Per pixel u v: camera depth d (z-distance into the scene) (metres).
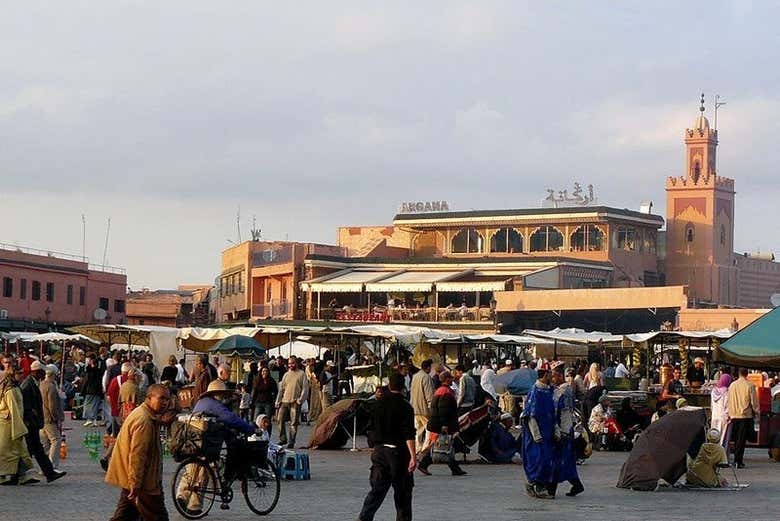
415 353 50.38
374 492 16.45
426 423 27.62
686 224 96.19
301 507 19.41
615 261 88.62
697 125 97.38
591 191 91.25
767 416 29.72
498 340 48.41
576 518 18.23
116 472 13.99
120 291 98.75
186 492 17.97
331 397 42.84
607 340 49.16
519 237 90.38
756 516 18.56
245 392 35.91
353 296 86.81
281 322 66.69
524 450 21.23
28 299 86.50
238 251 95.12
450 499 20.92
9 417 21.83
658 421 22.95
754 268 102.19
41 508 18.75
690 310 75.06
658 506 19.89
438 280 83.00
